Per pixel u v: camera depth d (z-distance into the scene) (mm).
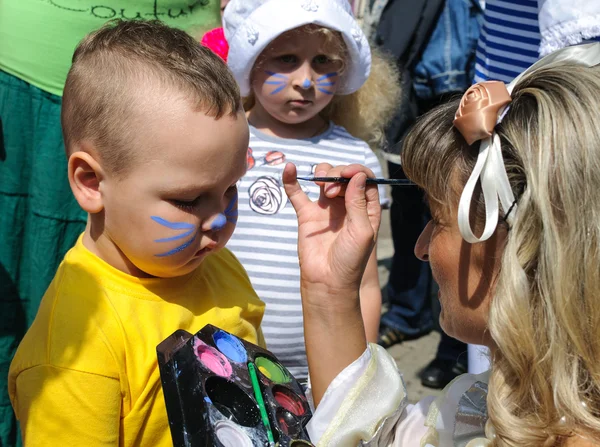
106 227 1307
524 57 2135
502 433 1083
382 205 2229
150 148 1234
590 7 1685
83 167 1292
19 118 2213
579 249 1038
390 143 3439
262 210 2031
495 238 1158
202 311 1420
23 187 2258
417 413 1446
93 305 1285
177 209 1265
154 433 1310
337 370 1413
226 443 1018
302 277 1457
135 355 1283
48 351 1249
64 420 1223
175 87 1251
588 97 1079
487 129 1112
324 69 2104
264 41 2002
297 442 1089
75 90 1309
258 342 1580
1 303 2301
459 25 3291
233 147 1275
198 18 2379
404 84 3359
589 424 1031
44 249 2262
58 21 2164
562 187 1049
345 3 2125
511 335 1069
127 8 2225
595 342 1040
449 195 1204
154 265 1299
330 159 2154
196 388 1054
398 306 3705
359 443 1331
